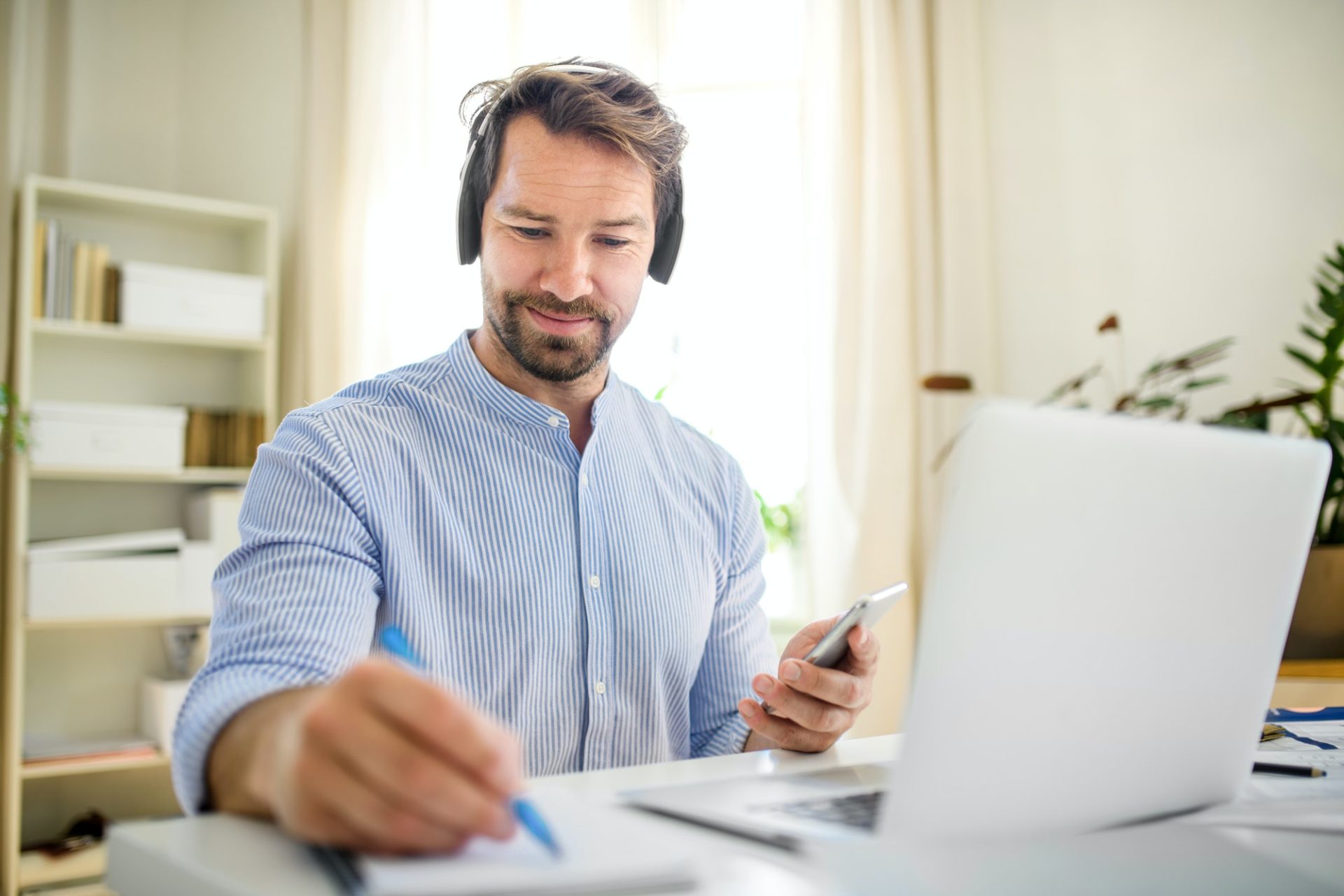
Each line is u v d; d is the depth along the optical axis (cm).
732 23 285
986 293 258
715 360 288
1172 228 255
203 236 282
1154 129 257
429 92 279
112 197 250
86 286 248
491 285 100
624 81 103
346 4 285
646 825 50
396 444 94
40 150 263
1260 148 250
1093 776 52
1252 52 252
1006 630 48
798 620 283
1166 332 254
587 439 108
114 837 48
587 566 99
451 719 40
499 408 100
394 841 40
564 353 100
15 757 226
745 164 288
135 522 267
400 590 88
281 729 48
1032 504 49
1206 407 248
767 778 62
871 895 41
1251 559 56
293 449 89
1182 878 46
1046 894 42
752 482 289
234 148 287
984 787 49
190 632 251
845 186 262
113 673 262
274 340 267
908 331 260
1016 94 265
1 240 241
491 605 93
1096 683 51
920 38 261
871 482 254
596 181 97
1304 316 245
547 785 60
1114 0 260
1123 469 51
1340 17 247
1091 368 258
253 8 290
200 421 260
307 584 75
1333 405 236
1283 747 81
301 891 39
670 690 103
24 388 235
